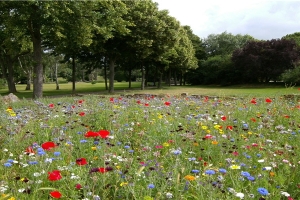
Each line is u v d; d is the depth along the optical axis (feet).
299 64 142.20
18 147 13.79
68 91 117.19
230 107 26.04
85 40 66.44
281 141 15.20
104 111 22.30
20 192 8.53
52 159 10.83
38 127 17.71
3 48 96.27
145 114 21.84
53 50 104.88
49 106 26.16
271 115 21.62
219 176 9.16
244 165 10.53
